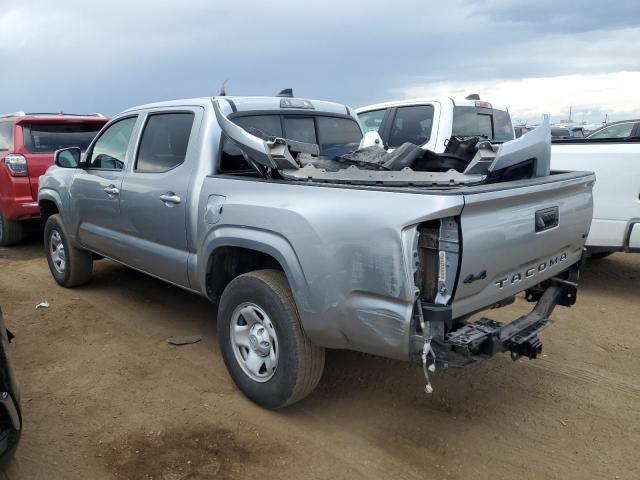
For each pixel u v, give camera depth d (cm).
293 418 336
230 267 379
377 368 404
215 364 407
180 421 331
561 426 329
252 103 418
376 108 784
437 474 285
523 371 399
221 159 385
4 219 778
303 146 387
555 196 327
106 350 431
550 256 335
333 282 283
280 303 313
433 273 261
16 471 285
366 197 273
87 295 561
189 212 380
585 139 580
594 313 517
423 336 258
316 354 317
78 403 352
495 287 289
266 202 320
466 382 383
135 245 448
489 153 306
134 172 444
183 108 411
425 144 704
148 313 510
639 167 522
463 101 725
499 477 283
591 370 401
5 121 795
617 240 543
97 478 281
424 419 337
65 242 560
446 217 252
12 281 621
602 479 282
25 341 449
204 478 281
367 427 328
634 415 340
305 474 284
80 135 800
